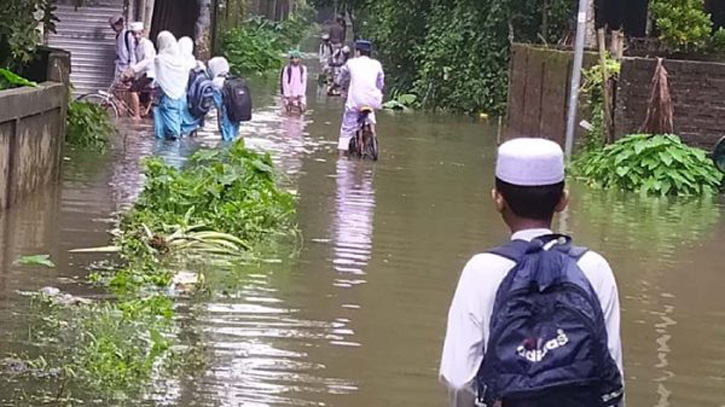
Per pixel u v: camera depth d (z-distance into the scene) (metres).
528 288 5.31
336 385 9.57
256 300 12.05
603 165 22.11
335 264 13.93
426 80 41.22
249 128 29.61
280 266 13.70
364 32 56.47
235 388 9.35
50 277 12.52
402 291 12.76
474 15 39.72
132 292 12.12
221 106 26.34
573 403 5.22
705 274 14.41
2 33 18.47
